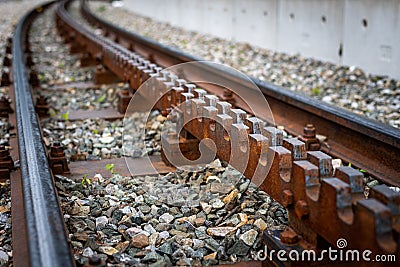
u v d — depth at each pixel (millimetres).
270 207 3096
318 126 4512
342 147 4152
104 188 3484
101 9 24141
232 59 9711
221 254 2609
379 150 3746
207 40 12773
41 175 2742
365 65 8055
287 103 4906
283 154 2338
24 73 6102
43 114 5473
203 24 14305
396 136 3516
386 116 5477
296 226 2326
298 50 9930
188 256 2613
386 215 1731
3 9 25391
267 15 10906
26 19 14938
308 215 2141
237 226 2883
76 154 4250
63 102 6211
